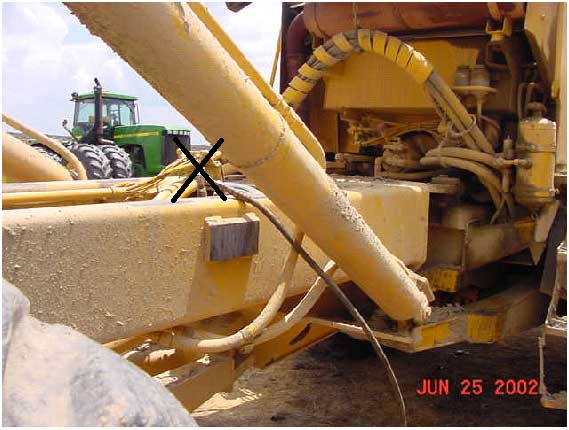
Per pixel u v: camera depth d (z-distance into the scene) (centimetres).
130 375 113
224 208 241
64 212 194
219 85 165
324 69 443
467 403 416
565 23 407
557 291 303
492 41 407
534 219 413
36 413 98
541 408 408
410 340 311
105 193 279
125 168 1067
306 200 213
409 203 348
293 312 257
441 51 454
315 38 504
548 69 416
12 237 180
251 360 289
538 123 379
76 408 102
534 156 381
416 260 358
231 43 219
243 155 189
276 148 191
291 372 464
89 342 119
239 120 176
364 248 240
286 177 201
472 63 442
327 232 228
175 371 268
